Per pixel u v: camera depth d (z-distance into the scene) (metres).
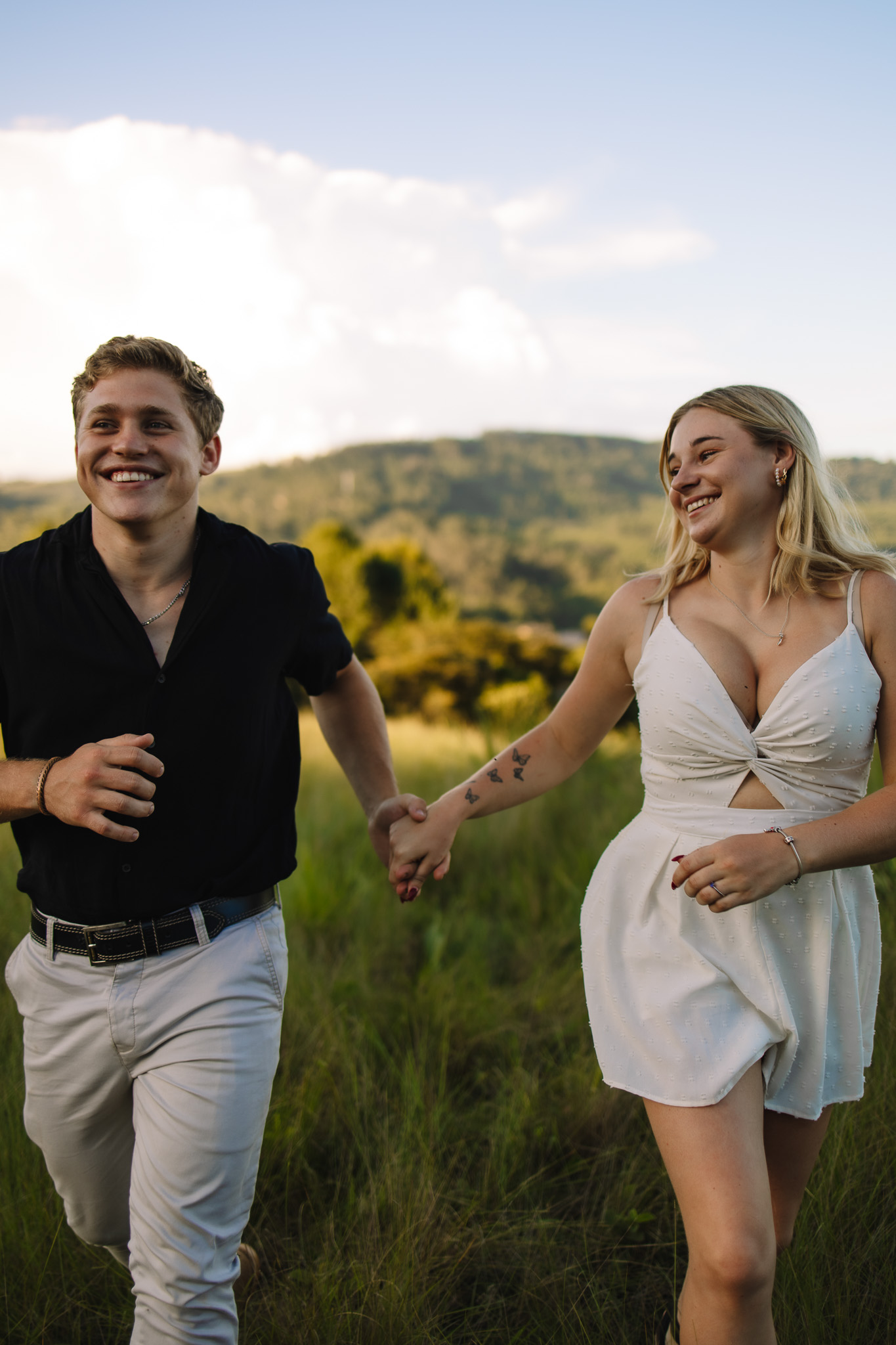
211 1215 1.72
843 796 1.87
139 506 1.78
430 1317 2.06
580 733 2.23
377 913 4.74
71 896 1.79
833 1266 2.05
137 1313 1.70
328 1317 2.01
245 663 1.86
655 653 1.96
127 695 1.81
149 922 1.78
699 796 1.92
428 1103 2.86
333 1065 3.03
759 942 1.83
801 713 1.81
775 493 1.89
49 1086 1.85
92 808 1.67
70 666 1.81
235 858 1.85
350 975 3.88
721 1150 1.67
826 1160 2.34
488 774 2.27
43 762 1.73
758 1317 1.57
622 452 180.38
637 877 1.96
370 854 5.70
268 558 1.97
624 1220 2.38
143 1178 1.72
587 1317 2.08
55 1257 2.23
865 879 1.95
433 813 2.24
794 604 1.89
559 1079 3.03
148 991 1.78
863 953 1.94
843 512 1.95
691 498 1.92
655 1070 1.78
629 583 2.13
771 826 1.84
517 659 26.77
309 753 10.12
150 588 1.89
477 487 167.62
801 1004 1.86
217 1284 1.71
